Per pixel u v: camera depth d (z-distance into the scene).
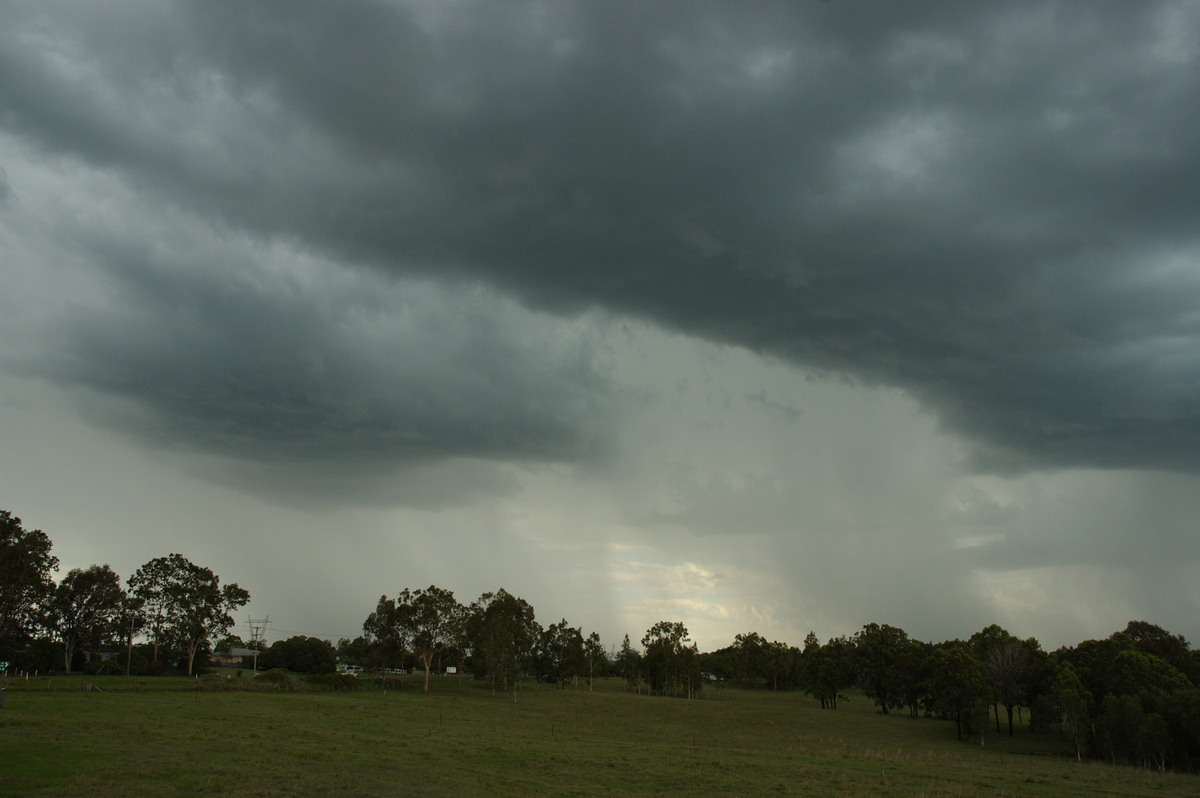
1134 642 112.38
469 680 175.25
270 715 67.50
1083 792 47.31
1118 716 77.56
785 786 41.88
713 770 47.84
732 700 162.50
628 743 65.75
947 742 94.75
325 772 37.09
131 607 139.62
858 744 83.12
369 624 142.25
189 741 45.09
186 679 107.38
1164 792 50.41
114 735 45.41
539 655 185.25
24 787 29.11
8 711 55.75
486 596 166.12
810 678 159.25
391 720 73.81
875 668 140.62
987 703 97.56
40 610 132.25
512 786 37.03
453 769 41.72
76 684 88.75
